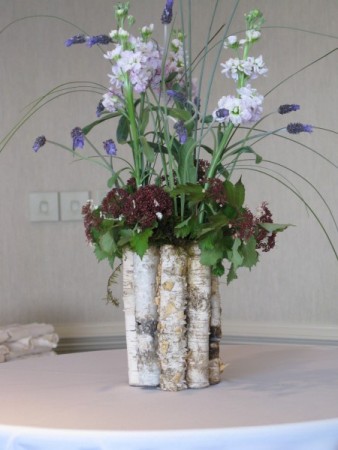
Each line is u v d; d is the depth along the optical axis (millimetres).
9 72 2312
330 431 1051
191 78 1372
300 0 2252
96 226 1331
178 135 1265
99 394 1252
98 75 2320
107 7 2318
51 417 1115
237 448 1024
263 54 2283
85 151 2324
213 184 1278
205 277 1281
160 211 1268
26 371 1438
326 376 1344
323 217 2262
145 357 1285
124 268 1325
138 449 1025
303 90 2264
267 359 1505
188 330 1279
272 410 1122
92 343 2340
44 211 2322
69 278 2344
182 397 1222
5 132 2314
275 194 2293
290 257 2289
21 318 2330
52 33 2322
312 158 2266
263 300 2311
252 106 1280
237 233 1276
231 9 2281
